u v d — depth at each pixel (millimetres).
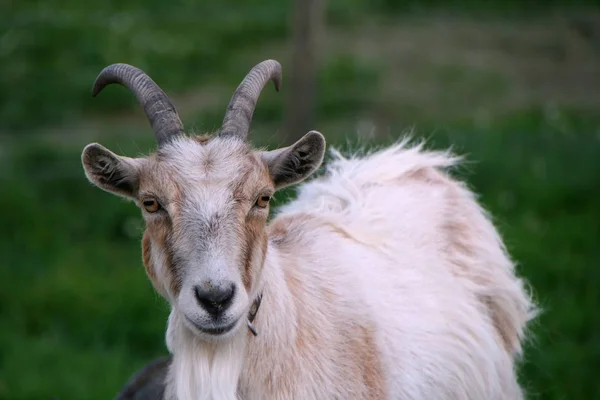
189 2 20828
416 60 19172
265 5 21266
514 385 7258
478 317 6938
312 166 5938
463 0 22891
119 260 12180
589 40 20688
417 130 14859
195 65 18000
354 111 16250
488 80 18047
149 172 5590
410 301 6582
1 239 12477
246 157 5625
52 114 15906
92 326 10750
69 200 13367
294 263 6215
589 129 15648
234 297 5262
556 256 11688
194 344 5582
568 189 13477
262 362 5723
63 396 9570
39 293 11352
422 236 7000
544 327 10156
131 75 6012
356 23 21516
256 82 6047
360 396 5996
